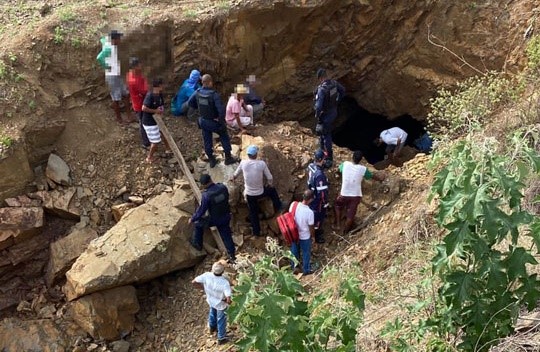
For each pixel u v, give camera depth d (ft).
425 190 30.81
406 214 30.07
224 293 26.45
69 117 34.37
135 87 32.68
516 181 13.20
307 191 29.53
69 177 33.22
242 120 36.06
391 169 35.50
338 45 41.60
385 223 30.99
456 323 15.16
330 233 32.76
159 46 36.32
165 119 36.19
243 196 32.89
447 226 13.65
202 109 31.63
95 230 32.37
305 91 42.68
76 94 34.81
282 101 42.45
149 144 34.47
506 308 14.16
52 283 31.30
